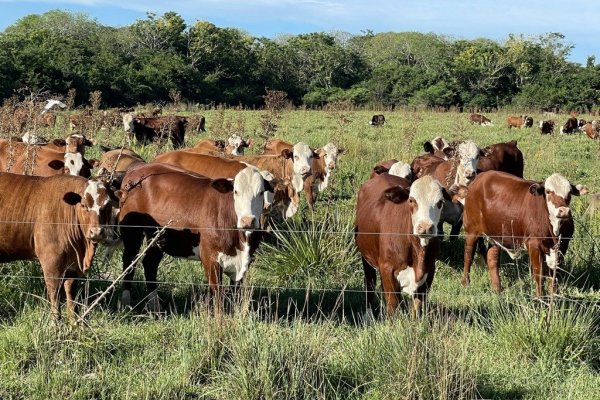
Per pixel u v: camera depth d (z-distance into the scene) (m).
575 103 75.25
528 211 9.16
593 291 9.48
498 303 8.20
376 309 8.66
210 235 8.02
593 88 77.31
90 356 6.57
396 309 7.41
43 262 7.55
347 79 87.62
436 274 10.50
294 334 6.44
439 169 13.48
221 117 21.81
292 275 9.50
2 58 53.81
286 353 6.15
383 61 98.75
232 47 80.94
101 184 7.45
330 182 13.30
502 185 9.73
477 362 6.46
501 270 10.45
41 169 12.38
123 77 64.25
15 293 7.96
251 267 9.68
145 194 8.59
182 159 11.28
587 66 86.44
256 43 90.12
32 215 7.55
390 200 7.64
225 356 6.52
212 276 8.12
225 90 77.00
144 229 8.66
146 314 7.97
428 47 98.25
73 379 6.07
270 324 6.83
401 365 6.06
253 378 5.86
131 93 64.94
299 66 86.31
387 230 7.85
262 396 5.80
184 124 27.53
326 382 6.11
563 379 6.58
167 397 5.90
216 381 6.26
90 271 8.50
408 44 100.12
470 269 10.74
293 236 9.90
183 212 8.23
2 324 7.40
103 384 6.10
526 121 42.81
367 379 6.28
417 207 7.34
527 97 76.19
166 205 8.37
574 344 6.99
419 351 6.06
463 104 79.44
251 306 7.84
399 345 6.34
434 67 84.06
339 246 9.80
